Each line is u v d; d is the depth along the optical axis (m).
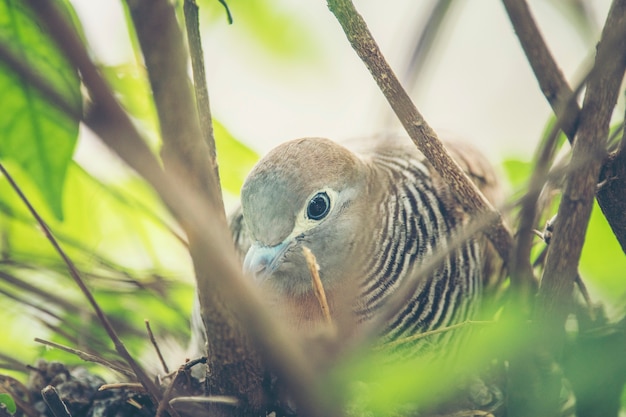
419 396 1.17
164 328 1.25
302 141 1.22
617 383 1.17
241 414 1.19
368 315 1.22
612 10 1.17
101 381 1.22
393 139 1.24
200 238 1.15
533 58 1.18
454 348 1.22
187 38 1.16
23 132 1.18
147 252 1.25
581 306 1.19
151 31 1.09
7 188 1.23
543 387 1.18
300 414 1.17
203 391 1.21
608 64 1.17
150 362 1.24
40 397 1.21
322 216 1.22
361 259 1.22
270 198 1.21
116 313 1.24
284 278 1.22
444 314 1.22
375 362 1.20
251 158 1.25
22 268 1.23
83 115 0.97
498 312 1.24
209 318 1.17
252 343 1.17
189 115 1.14
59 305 1.23
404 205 1.23
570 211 1.17
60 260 1.23
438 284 1.22
